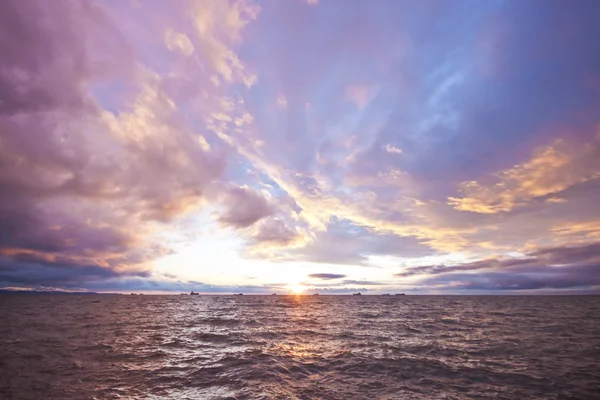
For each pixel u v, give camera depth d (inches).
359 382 463.5
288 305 2689.5
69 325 1106.1
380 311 1919.3
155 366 547.8
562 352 662.5
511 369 530.3
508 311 1886.1
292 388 435.8
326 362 580.1
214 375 495.5
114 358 604.1
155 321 1277.1
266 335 908.6
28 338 819.4
